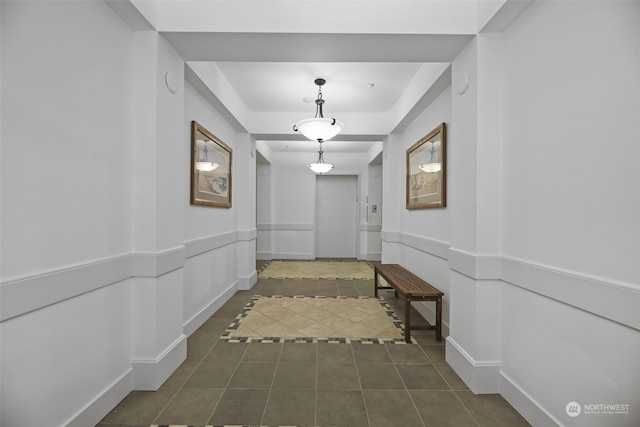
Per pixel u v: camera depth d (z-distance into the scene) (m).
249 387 2.11
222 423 1.74
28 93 1.32
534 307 1.75
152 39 2.09
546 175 1.67
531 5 1.78
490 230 2.08
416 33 2.11
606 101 1.31
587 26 1.41
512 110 1.97
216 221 3.83
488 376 2.06
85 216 1.66
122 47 1.97
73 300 1.58
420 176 3.66
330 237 8.20
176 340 2.38
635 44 1.20
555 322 1.59
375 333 3.09
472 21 2.11
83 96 1.64
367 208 7.89
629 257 1.22
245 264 4.84
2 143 1.22
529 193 1.80
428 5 2.11
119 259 1.91
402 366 2.42
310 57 2.47
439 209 3.17
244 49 2.35
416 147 3.76
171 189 2.30
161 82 2.16
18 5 1.27
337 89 3.80
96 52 1.73
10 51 1.24
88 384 1.68
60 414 1.50
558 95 1.58
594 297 1.35
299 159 7.84
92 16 1.70
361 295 4.53
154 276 2.06
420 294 2.88
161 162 2.15
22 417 1.31
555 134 1.60
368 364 2.45
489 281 2.08
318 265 7.04
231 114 3.81
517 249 1.91
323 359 2.53
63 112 1.51
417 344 2.84
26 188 1.32
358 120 4.67
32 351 1.35
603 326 1.33
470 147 2.17
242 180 4.80
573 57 1.49
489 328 2.08
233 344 2.80
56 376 1.47
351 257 8.16
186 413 1.82
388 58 2.48
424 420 1.78
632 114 1.21
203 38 2.19
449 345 2.45
